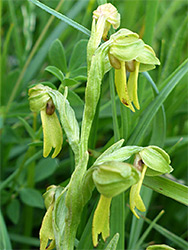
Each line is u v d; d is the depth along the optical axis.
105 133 0.14
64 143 0.11
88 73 0.08
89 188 0.08
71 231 0.08
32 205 0.11
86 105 0.08
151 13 0.11
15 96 0.13
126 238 0.11
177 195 0.09
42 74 0.14
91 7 0.12
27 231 0.11
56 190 0.09
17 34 0.14
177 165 0.13
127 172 0.07
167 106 0.11
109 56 0.08
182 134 0.14
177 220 0.12
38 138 0.11
